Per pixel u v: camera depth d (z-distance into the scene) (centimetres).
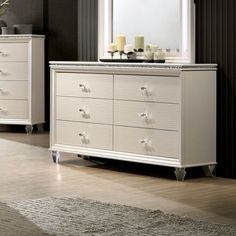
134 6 586
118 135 538
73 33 766
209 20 526
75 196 446
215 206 423
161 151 512
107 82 543
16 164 566
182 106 498
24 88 757
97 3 608
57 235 352
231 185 490
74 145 568
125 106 532
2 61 761
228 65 515
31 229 364
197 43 535
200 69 508
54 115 580
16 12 794
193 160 508
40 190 465
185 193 460
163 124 510
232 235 353
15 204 421
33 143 683
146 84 518
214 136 521
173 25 557
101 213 399
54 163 573
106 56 605
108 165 568
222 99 520
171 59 557
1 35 755
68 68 567
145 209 407
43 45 767
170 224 374
